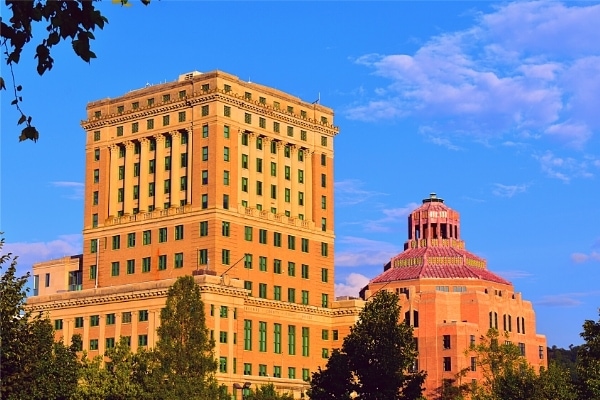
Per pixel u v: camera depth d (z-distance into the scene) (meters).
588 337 111.38
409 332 116.19
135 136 185.25
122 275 181.12
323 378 113.12
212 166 173.00
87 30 28.27
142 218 180.12
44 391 94.06
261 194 181.25
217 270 168.88
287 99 190.38
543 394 139.38
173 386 124.50
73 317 175.12
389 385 111.06
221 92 174.88
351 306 188.12
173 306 137.50
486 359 189.12
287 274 182.88
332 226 195.00
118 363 129.12
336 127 198.75
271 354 175.50
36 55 27.92
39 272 199.38
